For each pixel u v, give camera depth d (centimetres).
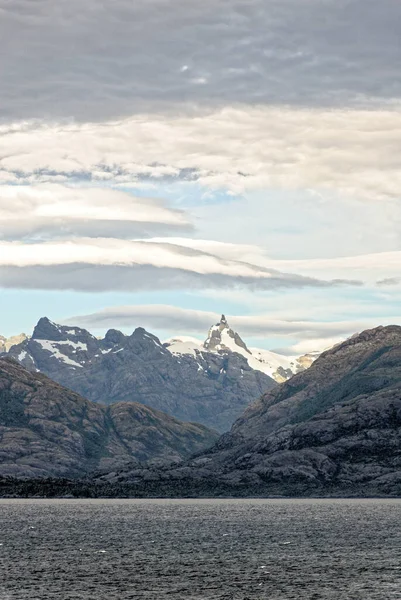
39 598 15562
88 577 17900
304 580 17538
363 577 17912
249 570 19000
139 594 15988
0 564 19875
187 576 18112
